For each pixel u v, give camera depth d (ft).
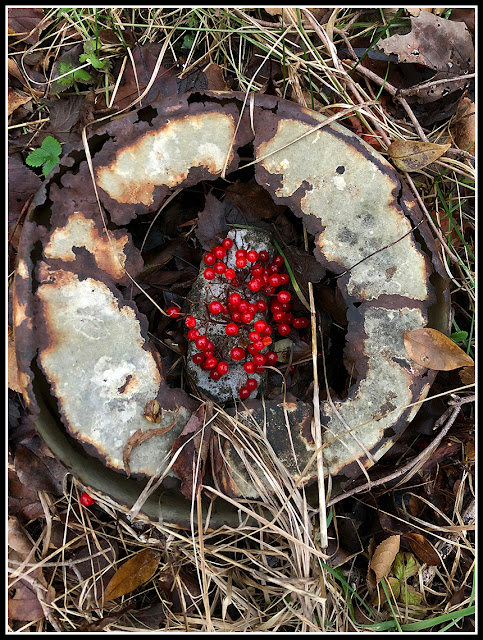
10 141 1.40
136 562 1.26
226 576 1.25
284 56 1.36
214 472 1.10
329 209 1.16
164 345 1.36
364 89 1.48
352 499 1.33
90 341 1.10
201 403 1.16
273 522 1.08
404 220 1.16
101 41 1.42
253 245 1.30
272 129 1.14
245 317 1.20
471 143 1.43
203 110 1.12
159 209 1.28
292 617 1.25
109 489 1.08
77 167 1.11
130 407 1.10
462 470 1.37
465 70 1.41
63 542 1.24
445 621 1.27
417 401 1.15
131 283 1.14
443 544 1.33
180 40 1.47
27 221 1.09
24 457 1.22
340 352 1.36
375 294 1.16
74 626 1.22
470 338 1.38
